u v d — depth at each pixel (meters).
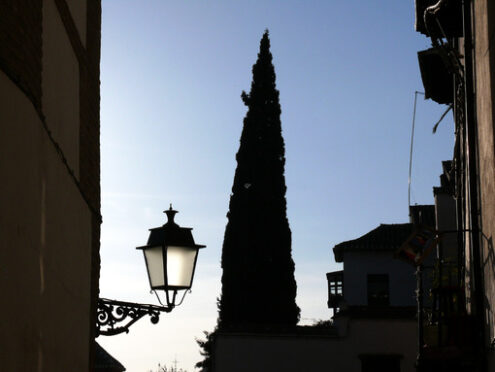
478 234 12.30
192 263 9.93
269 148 39.34
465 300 14.55
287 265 37.56
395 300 40.34
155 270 9.86
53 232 6.96
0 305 5.37
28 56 6.26
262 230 37.84
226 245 37.97
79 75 8.59
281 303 36.91
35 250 6.29
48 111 6.96
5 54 5.66
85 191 8.79
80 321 8.39
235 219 38.22
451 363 12.93
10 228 5.57
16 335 5.78
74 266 8.02
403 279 40.47
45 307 6.68
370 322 26.92
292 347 26.88
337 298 41.88
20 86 5.80
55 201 7.06
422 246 12.40
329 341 26.92
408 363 26.61
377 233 42.44
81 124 8.65
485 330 11.80
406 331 26.86
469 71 13.00
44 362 6.68
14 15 5.90
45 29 6.91
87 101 9.05
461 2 14.27
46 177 6.70
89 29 9.29
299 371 26.70
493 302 10.63
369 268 40.97
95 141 9.52
